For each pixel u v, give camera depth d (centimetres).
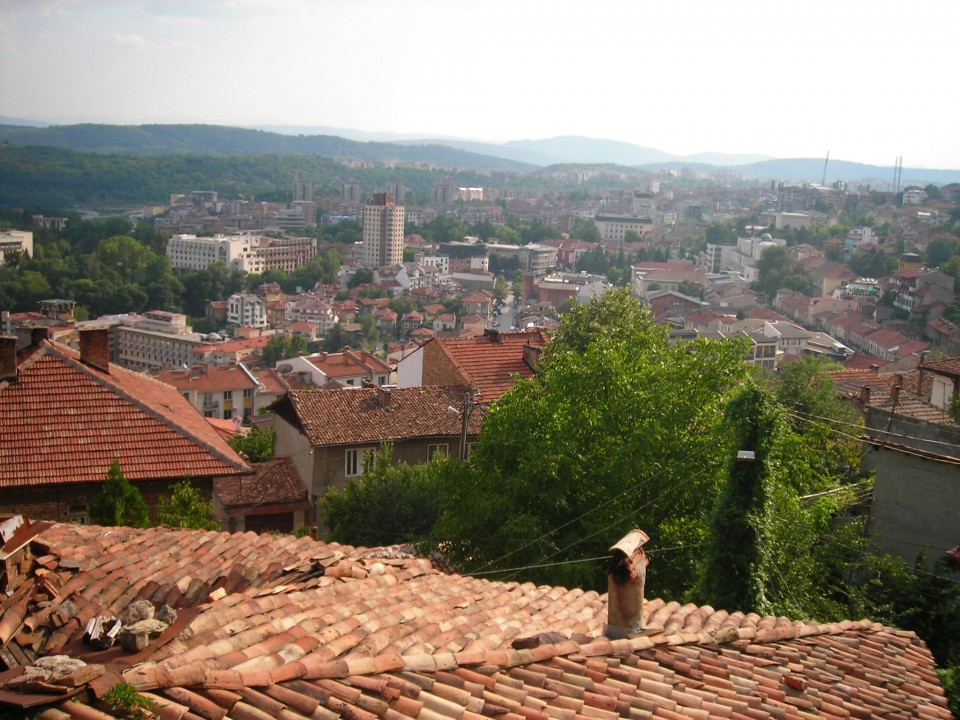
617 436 2547
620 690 909
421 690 816
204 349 17138
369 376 11938
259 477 3928
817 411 4197
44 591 955
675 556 2398
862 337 14500
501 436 2597
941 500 2552
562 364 2748
